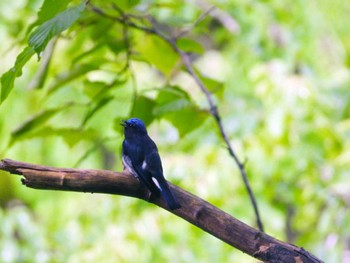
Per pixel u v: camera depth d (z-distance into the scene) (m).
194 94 12.97
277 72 12.39
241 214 11.80
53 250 12.17
